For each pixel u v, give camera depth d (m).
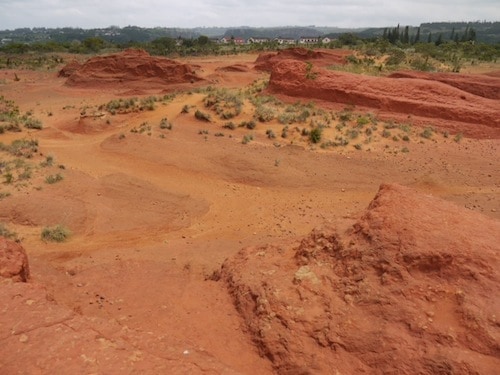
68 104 43.03
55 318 6.22
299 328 7.22
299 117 27.95
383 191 9.55
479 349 6.21
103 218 15.70
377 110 31.56
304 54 66.69
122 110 31.44
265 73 62.66
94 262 12.35
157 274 10.60
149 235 15.02
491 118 29.20
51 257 12.77
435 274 7.30
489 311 6.57
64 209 15.62
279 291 8.03
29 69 72.31
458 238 7.73
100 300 9.00
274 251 10.31
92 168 20.69
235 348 7.31
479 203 17.88
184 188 19.25
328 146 24.19
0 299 6.52
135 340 6.05
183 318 8.20
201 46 111.88
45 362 5.42
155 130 25.48
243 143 24.02
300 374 6.55
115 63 55.94
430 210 8.70
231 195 18.83
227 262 10.56
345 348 6.74
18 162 19.70
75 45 111.31
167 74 54.66
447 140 27.17
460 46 88.88
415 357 6.29
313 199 18.61
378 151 23.88
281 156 22.38
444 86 33.53
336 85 33.25
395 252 7.69
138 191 18.23
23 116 33.78
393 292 7.21
